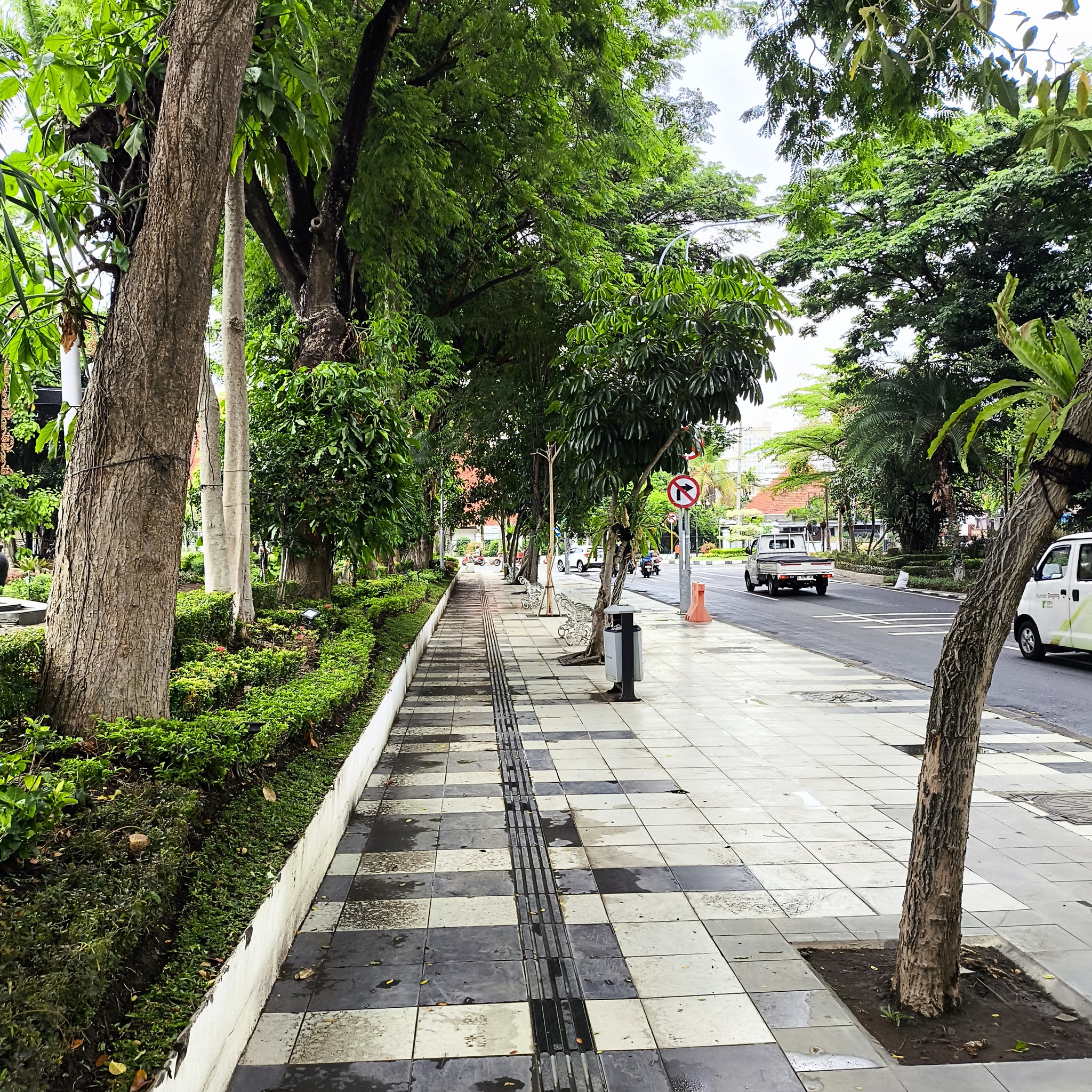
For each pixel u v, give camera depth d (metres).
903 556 35.09
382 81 10.16
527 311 17.55
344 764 5.51
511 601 27.36
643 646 15.12
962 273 26.44
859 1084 2.87
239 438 7.77
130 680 4.00
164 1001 2.59
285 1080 2.89
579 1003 3.40
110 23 4.89
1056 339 3.44
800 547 32.69
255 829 4.01
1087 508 24.97
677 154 20.45
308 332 10.05
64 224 3.62
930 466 30.25
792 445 41.59
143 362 4.04
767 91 8.65
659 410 10.66
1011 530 3.30
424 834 5.42
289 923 3.83
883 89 7.74
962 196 24.20
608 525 13.05
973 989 3.51
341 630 9.90
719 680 11.46
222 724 4.34
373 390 9.89
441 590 25.23
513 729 8.49
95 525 4.00
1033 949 3.83
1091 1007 3.32
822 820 5.67
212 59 4.09
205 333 4.27
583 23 11.11
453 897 4.45
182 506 4.23
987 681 3.35
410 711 9.49
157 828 3.10
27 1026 1.99
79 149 4.45
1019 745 7.76
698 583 19.22
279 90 4.84
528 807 5.99
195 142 4.07
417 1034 3.18
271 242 10.36
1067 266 23.09
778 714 9.15
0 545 10.45
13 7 6.57
